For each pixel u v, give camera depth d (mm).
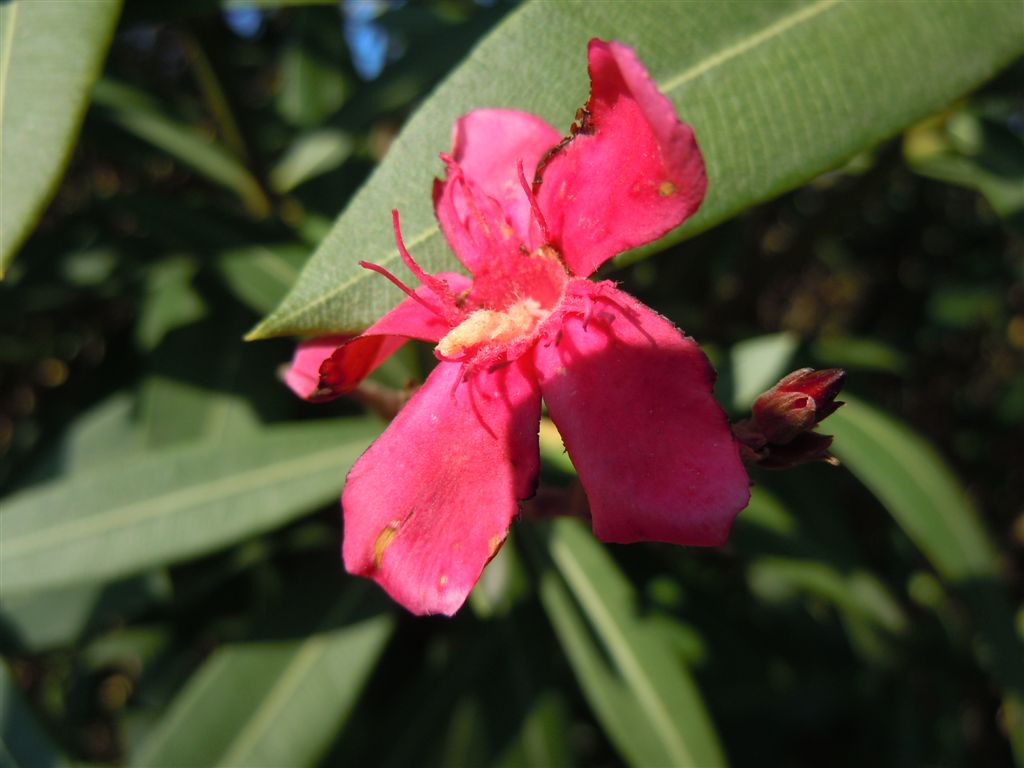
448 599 74
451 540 76
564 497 106
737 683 182
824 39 96
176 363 157
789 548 149
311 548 175
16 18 96
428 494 77
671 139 68
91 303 204
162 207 162
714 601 185
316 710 132
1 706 111
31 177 92
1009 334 262
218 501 128
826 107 95
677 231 95
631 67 67
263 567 179
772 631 203
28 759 109
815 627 209
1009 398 239
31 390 221
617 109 76
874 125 95
